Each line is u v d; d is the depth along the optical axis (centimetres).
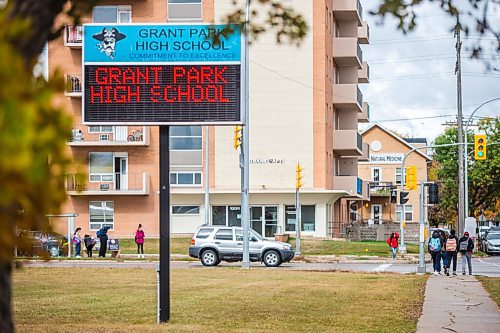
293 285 2752
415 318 1827
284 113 6228
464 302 2219
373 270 3884
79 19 639
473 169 10250
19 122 364
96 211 6175
